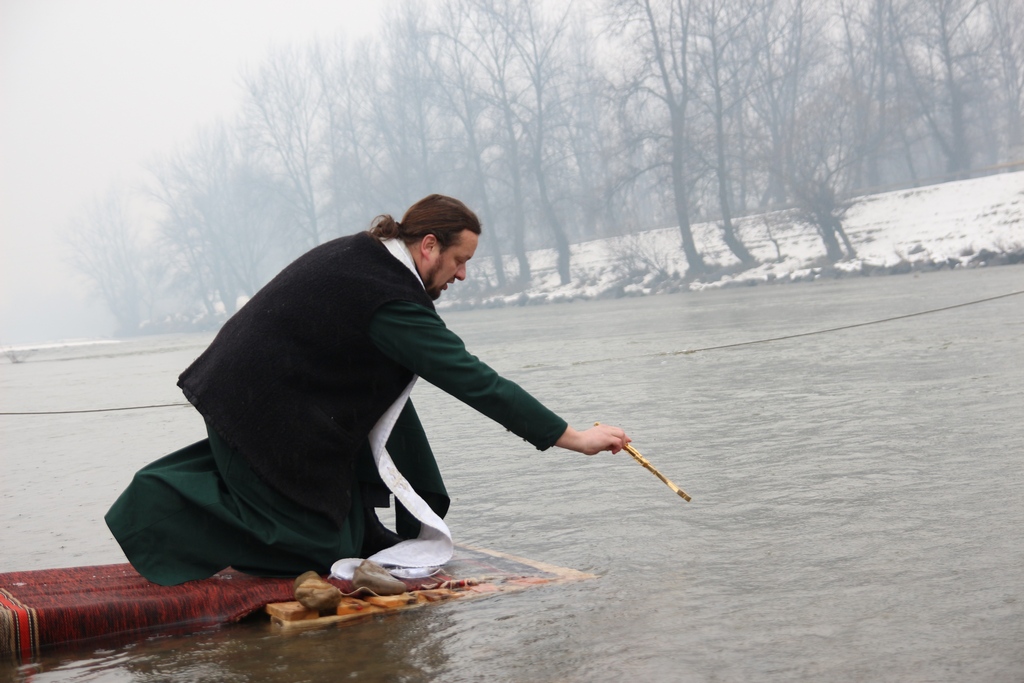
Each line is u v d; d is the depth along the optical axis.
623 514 4.07
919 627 2.43
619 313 30.58
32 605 2.88
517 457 5.93
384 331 3.17
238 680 2.37
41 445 8.62
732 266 50.22
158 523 3.18
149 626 2.93
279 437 3.15
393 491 3.28
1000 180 47.03
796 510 3.87
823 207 46.53
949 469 4.43
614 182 53.47
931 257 41.50
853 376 8.50
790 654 2.30
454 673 2.32
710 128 55.69
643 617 2.67
